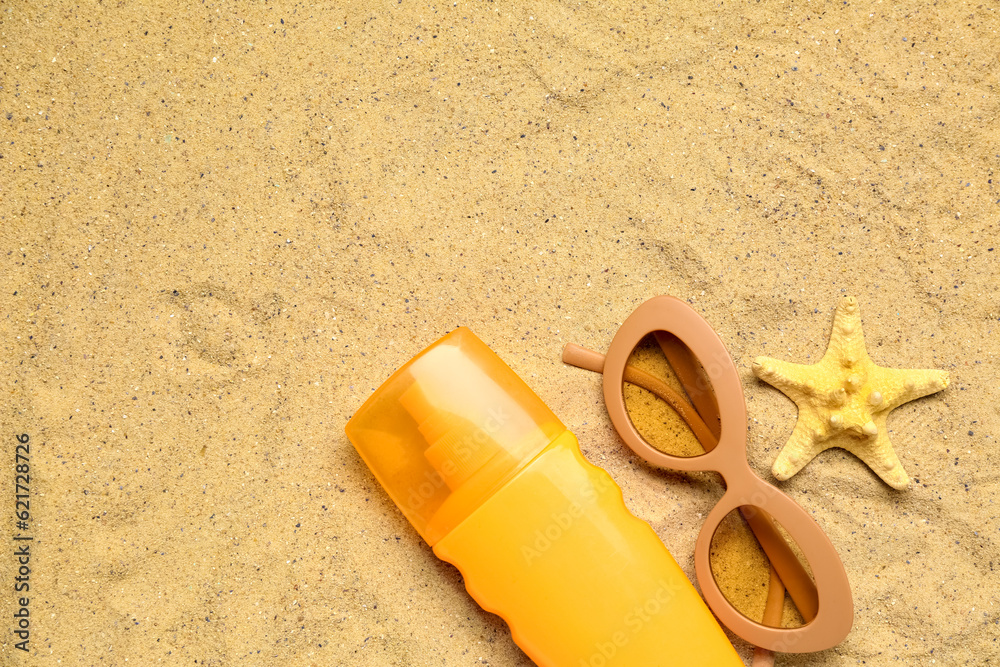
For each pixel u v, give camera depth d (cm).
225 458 57
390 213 57
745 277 57
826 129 57
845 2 57
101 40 58
